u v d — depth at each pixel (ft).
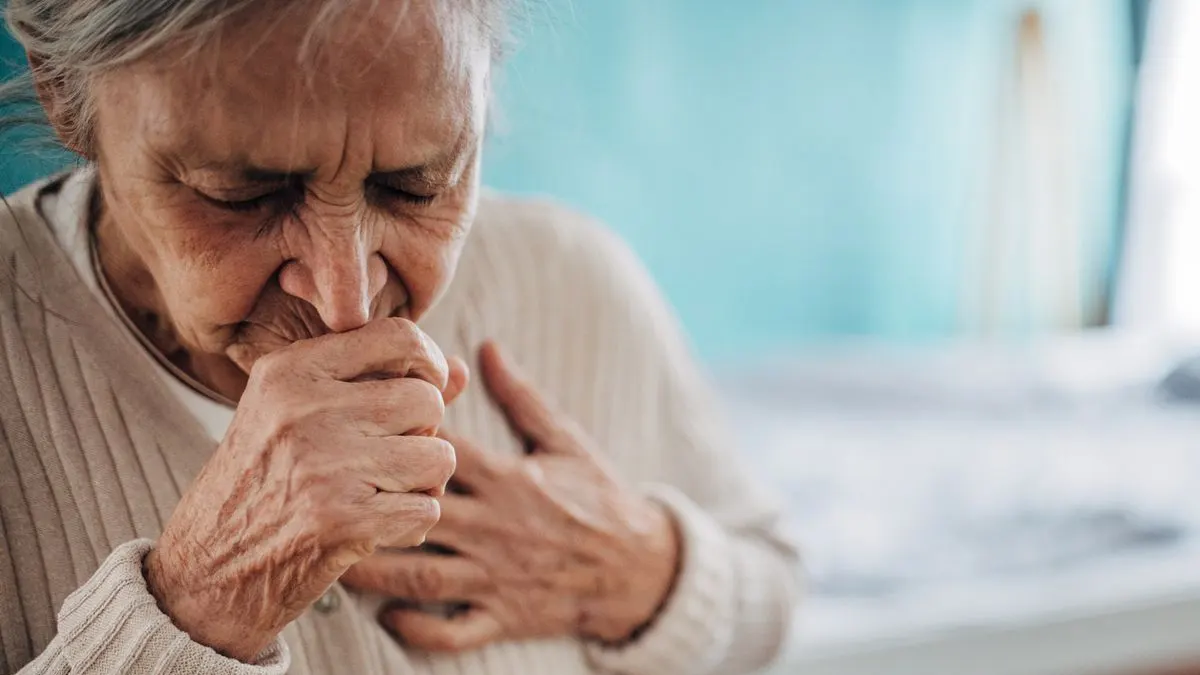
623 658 2.86
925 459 7.81
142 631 1.92
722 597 2.94
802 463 7.73
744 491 3.35
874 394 9.45
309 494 1.86
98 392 2.31
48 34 1.80
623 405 3.16
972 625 5.41
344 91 1.71
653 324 3.30
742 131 10.87
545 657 2.80
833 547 6.33
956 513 6.86
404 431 1.93
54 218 2.36
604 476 2.87
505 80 2.45
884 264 11.66
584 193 10.25
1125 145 12.25
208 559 1.94
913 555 6.25
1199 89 11.98
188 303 1.93
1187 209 12.17
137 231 1.95
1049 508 6.94
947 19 11.41
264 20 1.65
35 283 2.30
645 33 10.30
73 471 2.27
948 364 10.19
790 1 10.84
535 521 2.70
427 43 1.75
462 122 1.83
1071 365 10.12
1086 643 5.45
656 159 10.54
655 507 3.00
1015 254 11.93
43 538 2.24
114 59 1.70
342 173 1.78
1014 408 9.05
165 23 1.63
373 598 2.62
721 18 10.62
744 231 11.07
